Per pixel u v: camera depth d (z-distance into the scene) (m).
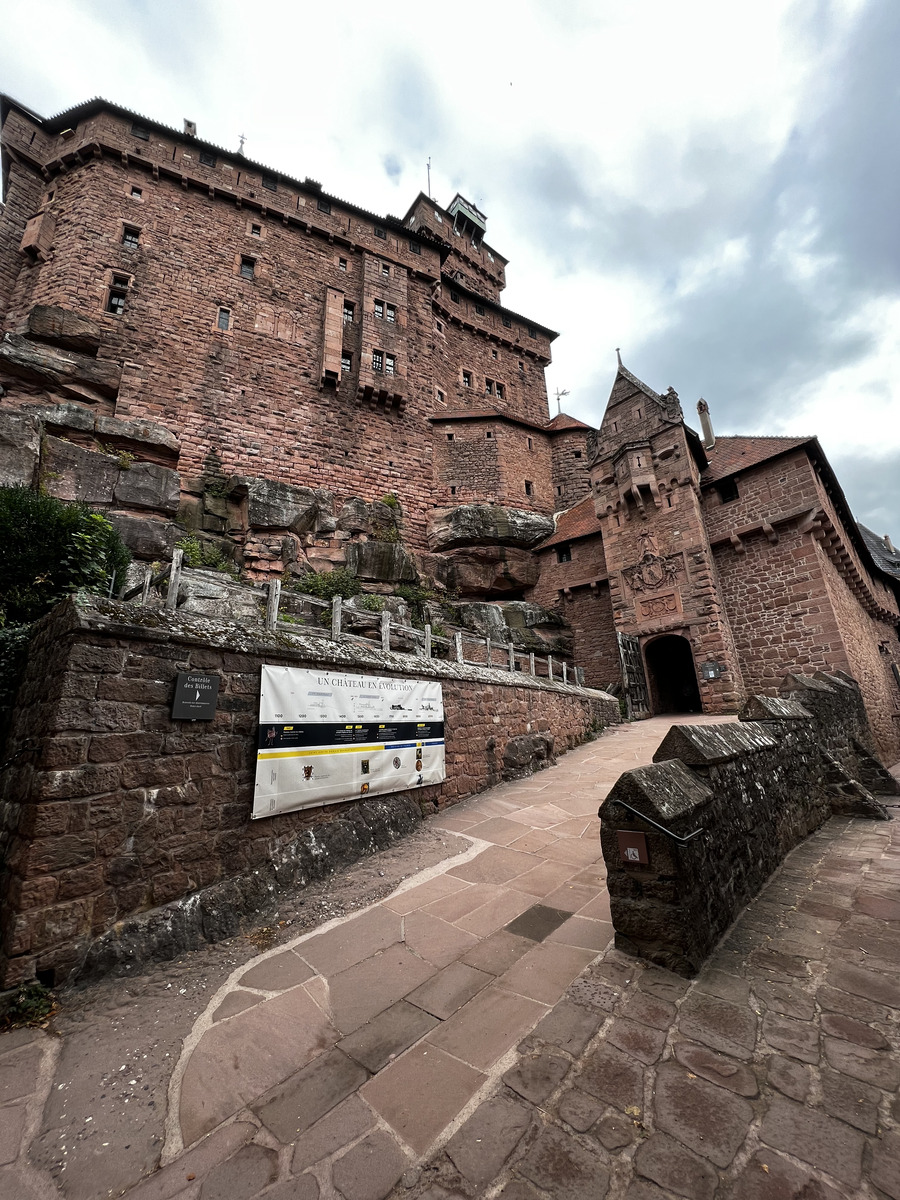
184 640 4.14
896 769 14.07
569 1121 1.92
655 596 17.50
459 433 24.66
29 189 19.20
